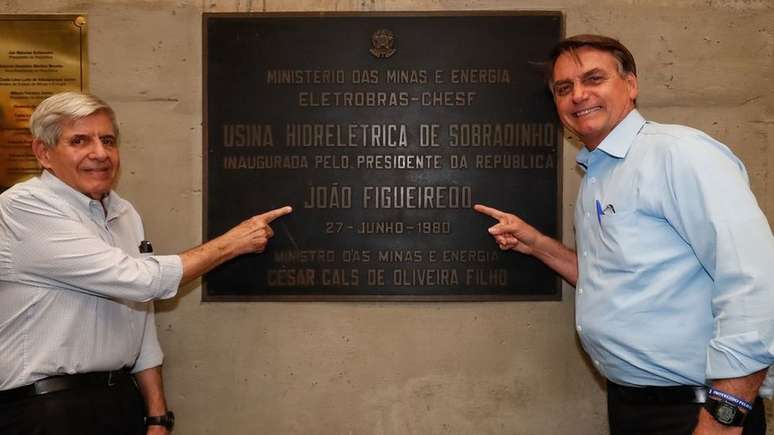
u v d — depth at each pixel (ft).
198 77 8.00
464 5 7.91
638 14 7.93
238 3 7.96
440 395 8.02
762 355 4.76
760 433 5.54
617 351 5.82
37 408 5.88
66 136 6.02
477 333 8.02
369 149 7.93
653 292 5.59
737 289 4.91
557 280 7.96
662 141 5.62
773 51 7.93
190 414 8.07
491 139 7.90
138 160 8.02
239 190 7.95
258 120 7.93
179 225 8.04
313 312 8.03
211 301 8.01
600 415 8.01
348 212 7.95
